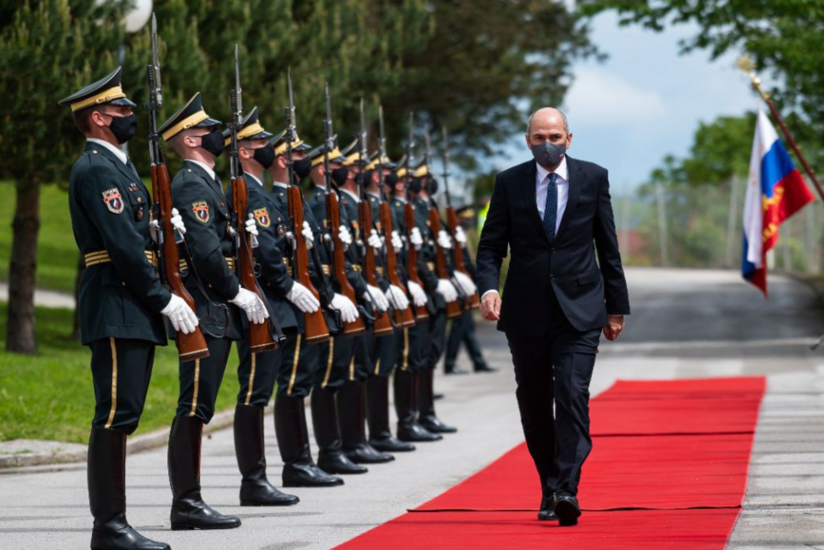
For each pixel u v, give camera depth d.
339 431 19.52
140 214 12.69
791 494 14.79
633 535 12.23
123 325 12.45
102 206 12.38
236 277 14.25
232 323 14.24
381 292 19.98
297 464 17.41
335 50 40.38
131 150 30.80
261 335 14.52
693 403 26.09
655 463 17.83
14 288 33.25
